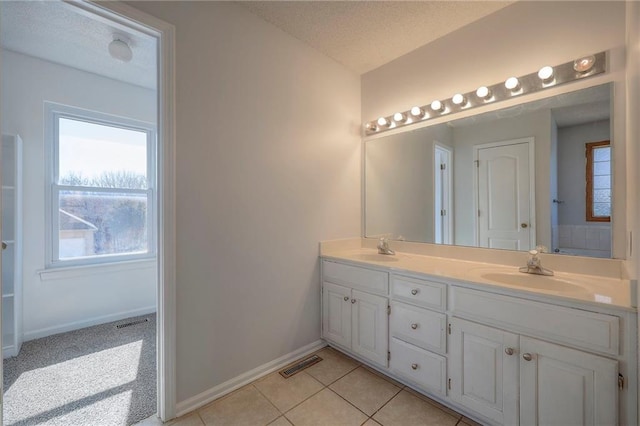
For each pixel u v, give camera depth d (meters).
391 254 2.27
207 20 1.65
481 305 1.41
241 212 1.82
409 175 2.30
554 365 1.19
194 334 1.61
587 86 1.54
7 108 2.29
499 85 1.83
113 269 2.85
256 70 1.89
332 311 2.20
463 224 2.01
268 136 1.96
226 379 1.75
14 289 2.13
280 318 2.04
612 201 1.45
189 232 1.59
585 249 1.54
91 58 2.46
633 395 1.03
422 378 1.65
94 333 2.54
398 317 1.77
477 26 1.93
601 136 1.49
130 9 1.36
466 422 1.49
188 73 1.57
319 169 2.29
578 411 1.14
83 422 1.49
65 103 2.57
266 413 1.56
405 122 2.33
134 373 1.93
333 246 2.38
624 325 1.05
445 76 2.09
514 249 1.78
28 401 1.65
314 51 2.25
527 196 1.74
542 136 1.68
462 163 2.01
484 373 1.40
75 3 1.25
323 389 1.77
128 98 2.95
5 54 2.29
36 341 2.38
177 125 1.53
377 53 2.31
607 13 1.47
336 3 1.77
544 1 1.67
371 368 2.00
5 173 2.14
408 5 1.78
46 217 2.51
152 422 1.49
